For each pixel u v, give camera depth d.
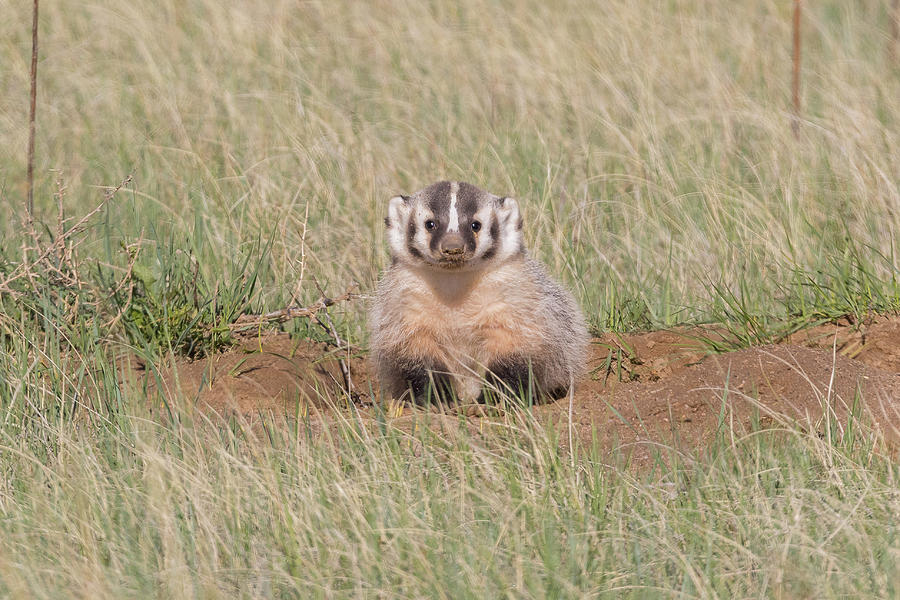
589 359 11.70
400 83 18.66
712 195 13.95
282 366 10.97
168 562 7.04
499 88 18.17
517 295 10.59
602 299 13.03
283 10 20.64
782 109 16.73
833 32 20.45
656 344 11.69
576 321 11.40
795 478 7.98
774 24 20.86
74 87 18.52
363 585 6.91
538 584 6.82
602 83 17.52
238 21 19.70
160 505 7.45
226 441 8.81
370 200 14.40
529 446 8.78
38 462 8.30
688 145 15.87
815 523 7.40
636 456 8.84
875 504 7.55
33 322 10.94
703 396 9.66
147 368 10.32
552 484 8.03
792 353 10.04
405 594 6.82
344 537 7.26
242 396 10.36
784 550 6.91
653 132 15.68
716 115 16.52
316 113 16.98
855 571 6.87
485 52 18.70
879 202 13.34
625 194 14.94
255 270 12.46
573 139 16.70
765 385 9.73
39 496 7.92
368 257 13.48
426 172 15.66
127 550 7.25
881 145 14.95
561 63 17.97
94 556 7.14
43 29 20.48
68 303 11.09
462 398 11.09
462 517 7.50
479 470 8.29
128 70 19.09
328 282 13.14
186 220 14.16
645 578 6.91
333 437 9.20
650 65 17.98
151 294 11.34
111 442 8.82
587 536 7.25
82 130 17.09
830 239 13.24
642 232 14.16
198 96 17.89
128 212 14.34
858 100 16.09
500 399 10.75
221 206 14.50
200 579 6.89
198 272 12.16
